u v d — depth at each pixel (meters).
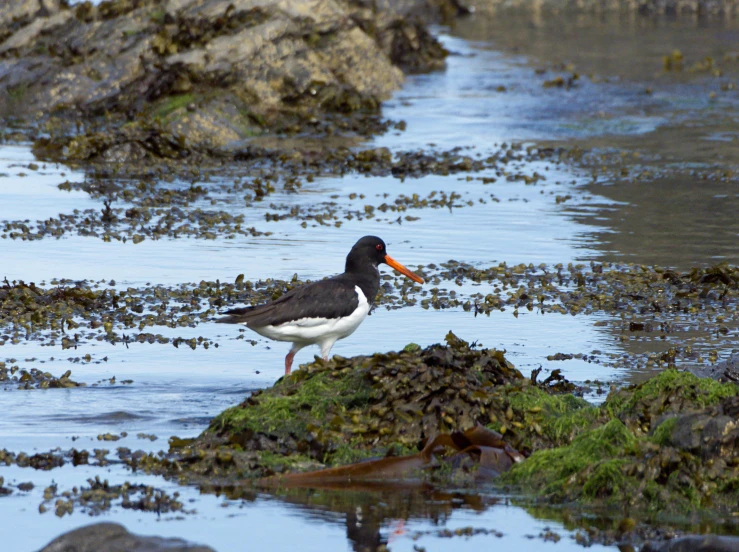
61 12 33.97
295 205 21.27
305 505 8.46
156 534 7.75
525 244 18.39
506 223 19.86
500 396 10.01
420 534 7.94
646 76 37.28
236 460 9.18
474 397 9.79
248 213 20.52
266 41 31.03
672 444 8.89
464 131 29.17
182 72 30.11
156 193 22.09
